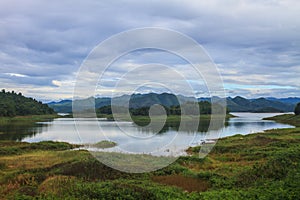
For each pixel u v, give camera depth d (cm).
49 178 1579
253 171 1594
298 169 1473
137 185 1394
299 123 7219
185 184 1502
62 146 3375
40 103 11881
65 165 1920
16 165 2209
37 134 4881
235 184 1462
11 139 4244
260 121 8144
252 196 1153
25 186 1462
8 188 1473
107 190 1231
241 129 5638
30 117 9381
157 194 1230
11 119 8525
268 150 2577
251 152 2556
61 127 6269
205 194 1230
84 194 1201
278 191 1154
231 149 2817
